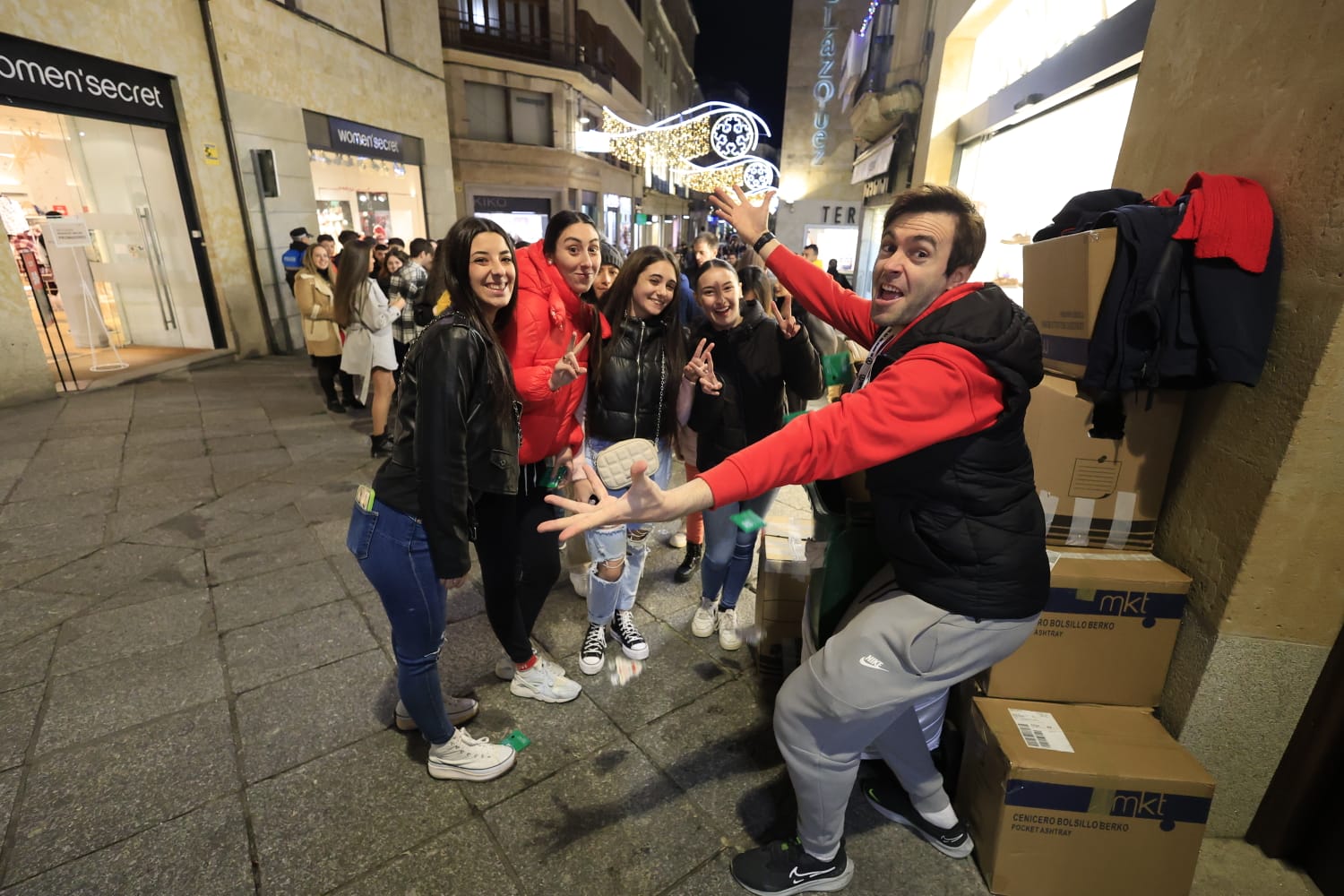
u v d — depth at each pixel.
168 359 7.16
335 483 4.04
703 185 14.36
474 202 17.50
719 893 1.60
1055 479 1.77
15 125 6.22
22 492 3.79
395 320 4.95
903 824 1.81
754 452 1.15
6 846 1.63
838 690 1.35
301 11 8.75
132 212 7.38
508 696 2.26
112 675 2.27
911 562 1.37
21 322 5.46
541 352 1.89
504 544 1.96
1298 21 1.43
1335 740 1.56
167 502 3.71
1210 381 1.55
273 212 8.31
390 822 1.75
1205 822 1.51
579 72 18.50
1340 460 1.39
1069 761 1.54
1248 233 1.43
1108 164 3.94
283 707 2.15
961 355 1.14
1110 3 3.95
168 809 1.76
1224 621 1.56
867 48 13.04
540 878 1.62
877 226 11.39
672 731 2.12
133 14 6.41
